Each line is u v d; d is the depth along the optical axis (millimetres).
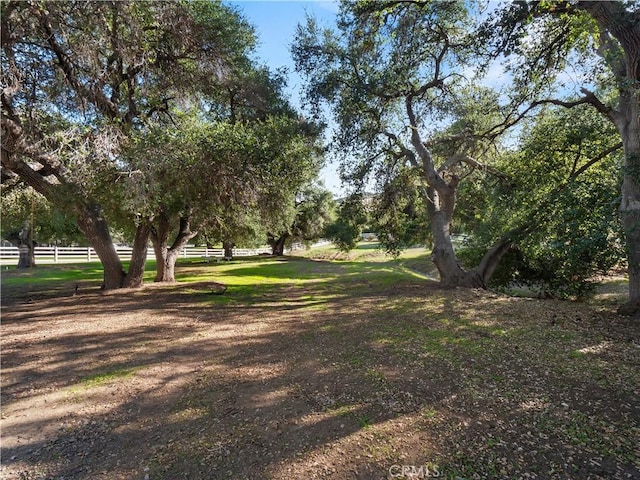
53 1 7883
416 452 3082
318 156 12984
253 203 11742
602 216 7648
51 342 6688
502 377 4621
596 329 6719
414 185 12469
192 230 16906
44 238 26500
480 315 8094
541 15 7785
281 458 3070
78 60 8953
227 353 5961
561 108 10945
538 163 11398
